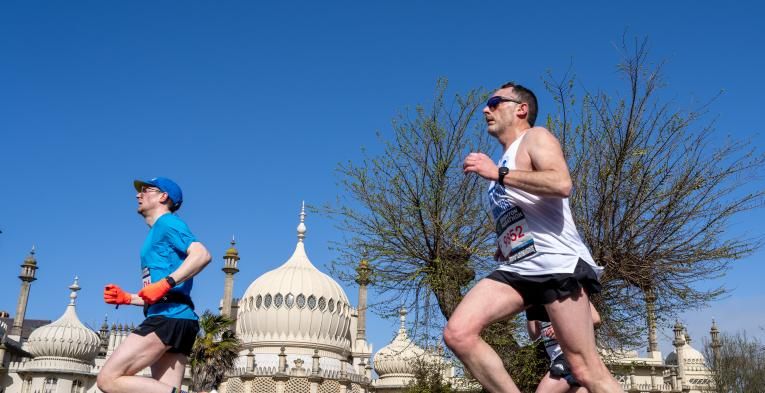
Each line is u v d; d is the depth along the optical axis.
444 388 31.45
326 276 54.78
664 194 15.94
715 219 16.06
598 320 4.95
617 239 16.48
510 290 4.28
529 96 4.75
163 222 6.01
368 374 54.00
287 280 52.06
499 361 4.18
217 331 41.31
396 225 18.22
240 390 48.25
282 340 50.12
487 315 4.21
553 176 4.04
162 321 5.77
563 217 4.26
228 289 60.81
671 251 16.27
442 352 19.56
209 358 40.44
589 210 17.09
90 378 51.28
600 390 4.18
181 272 5.69
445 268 17.98
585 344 4.19
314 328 50.75
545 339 6.96
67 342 50.03
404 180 18.41
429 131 18.61
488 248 18.52
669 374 55.69
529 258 4.21
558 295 4.17
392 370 54.12
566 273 4.14
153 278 5.94
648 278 16.45
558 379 6.64
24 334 66.88
